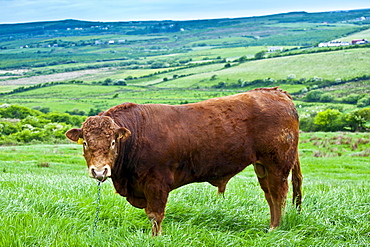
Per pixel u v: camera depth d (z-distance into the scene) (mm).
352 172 29547
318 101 135375
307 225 7672
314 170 30047
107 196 9086
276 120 8000
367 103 119000
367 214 8539
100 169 6551
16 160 34938
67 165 31422
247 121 7875
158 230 7297
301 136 50719
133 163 7277
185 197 9516
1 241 6117
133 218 8125
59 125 69188
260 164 8375
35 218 7070
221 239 6844
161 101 160750
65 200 8414
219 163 7781
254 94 8242
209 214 8297
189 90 188375
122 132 6766
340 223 7984
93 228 7070
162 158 7281
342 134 50375
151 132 7312
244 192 10625
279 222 7996
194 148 7527
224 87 191875
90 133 6703
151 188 7293
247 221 8195
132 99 169375
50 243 6215
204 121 7641
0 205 7711
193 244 6664
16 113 95562
